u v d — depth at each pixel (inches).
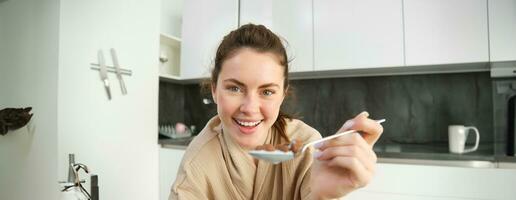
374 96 83.3
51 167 55.6
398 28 69.7
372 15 72.0
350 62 73.6
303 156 26.7
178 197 26.2
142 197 75.3
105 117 65.1
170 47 97.0
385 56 70.7
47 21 57.0
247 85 23.6
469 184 57.2
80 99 59.6
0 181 63.0
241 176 28.0
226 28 85.6
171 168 79.6
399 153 62.7
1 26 63.4
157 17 81.1
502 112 63.7
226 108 24.4
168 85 97.3
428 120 78.5
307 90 89.7
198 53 88.5
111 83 66.5
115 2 67.8
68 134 57.1
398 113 81.1
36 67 58.2
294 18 79.0
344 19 74.3
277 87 24.5
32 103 58.6
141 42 75.0
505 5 62.4
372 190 63.0
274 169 28.2
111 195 66.3
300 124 30.3
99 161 63.5
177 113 101.4
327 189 21.4
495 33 62.9
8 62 62.1
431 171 59.4
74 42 58.5
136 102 73.4
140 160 74.8
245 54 23.7
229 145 27.9
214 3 87.5
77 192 25.6
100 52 63.9
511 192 54.9
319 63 76.3
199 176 27.7
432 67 73.0
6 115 53.8
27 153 59.0
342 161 19.8
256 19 82.8
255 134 25.0
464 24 65.0
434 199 59.0
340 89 86.6
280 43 26.0
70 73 57.7
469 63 66.6
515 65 63.1
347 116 85.4
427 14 67.6
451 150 64.4
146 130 76.8
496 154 60.3
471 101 75.1
